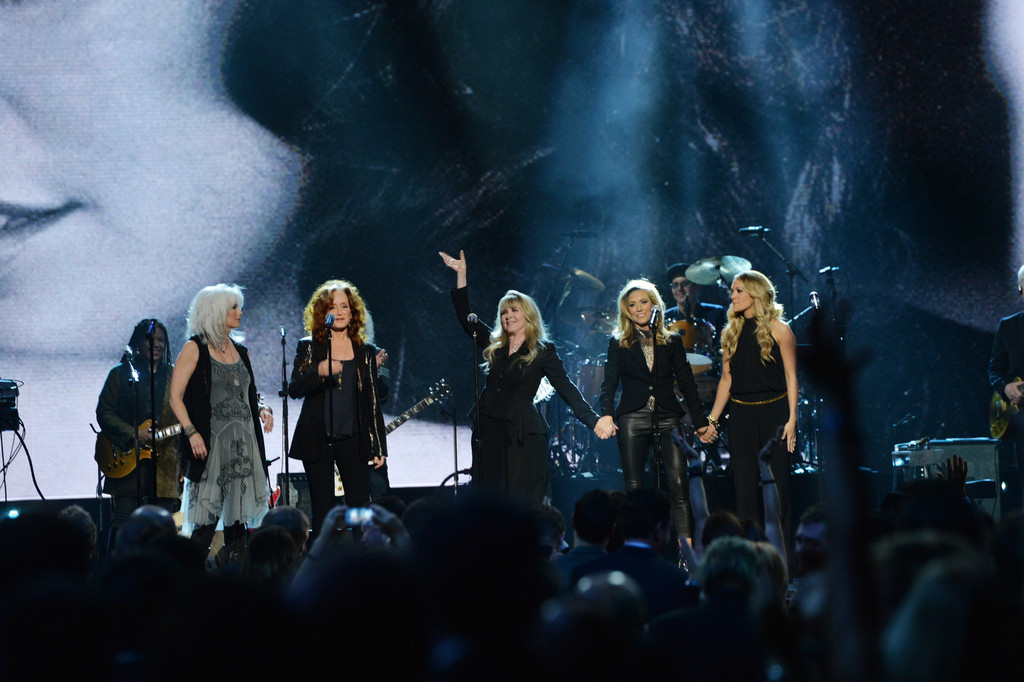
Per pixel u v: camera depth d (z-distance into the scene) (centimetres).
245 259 3659
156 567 770
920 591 501
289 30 3691
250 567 1134
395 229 3722
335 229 3700
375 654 486
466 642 527
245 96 3675
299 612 499
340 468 2003
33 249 3553
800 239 3775
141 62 3625
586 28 3762
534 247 3753
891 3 3756
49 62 3581
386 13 3716
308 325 2052
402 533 1020
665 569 1137
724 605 863
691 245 3778
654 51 3772
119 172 3606
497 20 3747
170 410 2558
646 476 2547
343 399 2006
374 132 3722
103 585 766
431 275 3725
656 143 3781
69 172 3581
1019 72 3741
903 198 3769
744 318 2195
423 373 3700
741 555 905
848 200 3775
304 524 1366
